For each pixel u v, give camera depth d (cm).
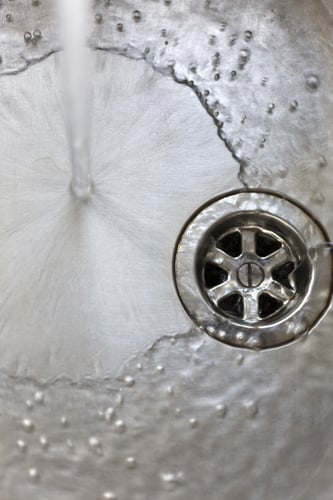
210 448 44
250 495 43
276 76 48
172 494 43
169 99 48
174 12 49
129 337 45
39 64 48
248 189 47
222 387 44
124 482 43
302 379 44
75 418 44
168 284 46
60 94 48
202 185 47
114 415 44
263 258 46
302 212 46
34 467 43
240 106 48
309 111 48
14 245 46
